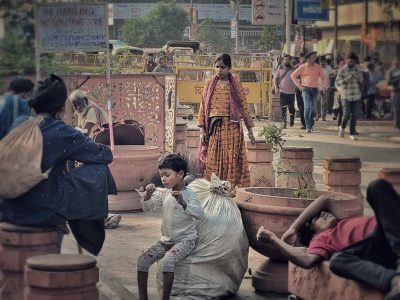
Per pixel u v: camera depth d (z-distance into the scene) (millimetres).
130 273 7184
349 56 6512
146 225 9188
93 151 6207
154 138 12828
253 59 17109
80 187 6117
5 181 5859
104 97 12102
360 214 6223
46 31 6453
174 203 6297
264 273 6730
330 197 6113
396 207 5141
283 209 6367
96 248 6355
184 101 20359
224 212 6457
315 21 7062
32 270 5230
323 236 5500
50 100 6125
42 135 6012
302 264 5465
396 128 6305
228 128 9344
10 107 6434
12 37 6348
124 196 9875
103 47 6789
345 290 5203
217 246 6367
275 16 8828
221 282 6445
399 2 5941
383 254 5215
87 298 5262
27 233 5883
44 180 5969
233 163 9359
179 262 6371
